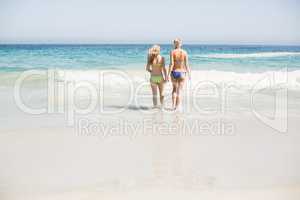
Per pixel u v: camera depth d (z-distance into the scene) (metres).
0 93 8.82
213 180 3.77
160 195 3.44
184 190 3.54
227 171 4.04
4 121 6.17
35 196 3.42
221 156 4.52
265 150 4.75
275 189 3.56
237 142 5.12
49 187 3.61
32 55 17.61
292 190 3.55
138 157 4.45
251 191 3.52
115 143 5.05
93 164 4.22
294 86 10.12
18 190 3.52
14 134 5.40
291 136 5.41
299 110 7.21
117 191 3.51
